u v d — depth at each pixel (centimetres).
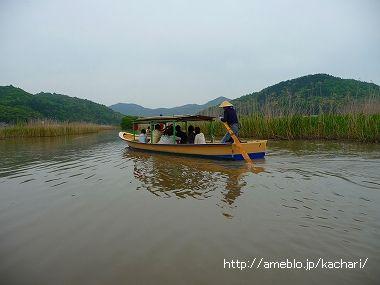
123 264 394
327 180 789
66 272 381
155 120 1510
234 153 1141
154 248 434
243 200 640
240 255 409
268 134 1980
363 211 563
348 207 586
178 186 771
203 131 2431
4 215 598
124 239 466
